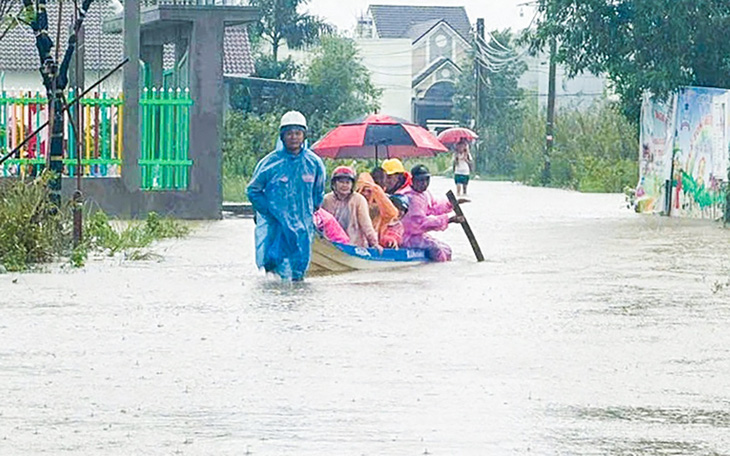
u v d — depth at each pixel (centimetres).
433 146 2998
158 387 1348
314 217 2370
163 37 3981
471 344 1622
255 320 1803
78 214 2633
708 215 4094
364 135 2953
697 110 4166
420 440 1136
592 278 2356
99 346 1586
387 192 2659
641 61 4369
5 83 5553
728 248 2995
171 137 3694
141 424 1188
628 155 7994
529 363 1498
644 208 4534
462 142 6306
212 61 3688
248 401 1285
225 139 6169
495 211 4672
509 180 9319
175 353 1542
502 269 2500
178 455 1083
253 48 9712
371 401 1288
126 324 1759
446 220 2645
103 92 3628
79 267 2439
